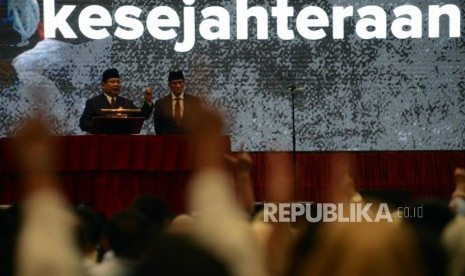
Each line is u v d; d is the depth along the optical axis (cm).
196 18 2052
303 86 2069
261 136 2056
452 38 2080
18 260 607
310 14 2070
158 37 2047
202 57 2052
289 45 2067
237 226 522
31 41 2042
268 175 1900
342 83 2075
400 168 1955
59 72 2044
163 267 476
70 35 2047
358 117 2075
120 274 702
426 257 620
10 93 2033
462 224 738
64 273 577
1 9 2039
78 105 2044
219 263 476
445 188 1956
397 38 2083
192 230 493
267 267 635
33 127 579
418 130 2081
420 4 2083
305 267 456
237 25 2058
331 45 2073
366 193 1127
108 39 2047
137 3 2050
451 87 2084
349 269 435
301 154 1966
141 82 2045
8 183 1434
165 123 1734
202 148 537
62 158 1438
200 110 540
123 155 1454
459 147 2073
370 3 2080
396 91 2080
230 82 2056
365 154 1962
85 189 1454
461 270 722
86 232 798
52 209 583
